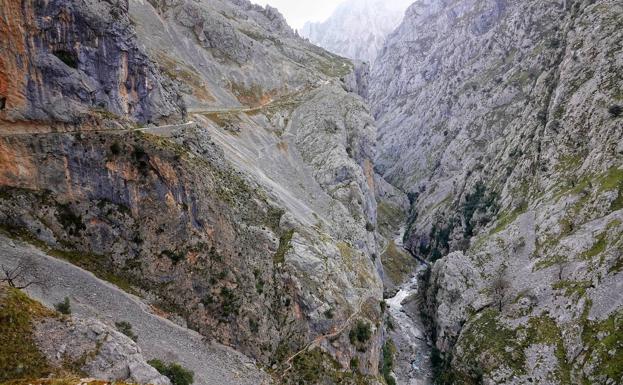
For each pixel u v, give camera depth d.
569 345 86.44
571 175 124.19
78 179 58.50
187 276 64.25
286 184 114.38
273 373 67.88
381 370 92.50
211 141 84.25
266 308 72.81
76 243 57.22
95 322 42.19
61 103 59.28
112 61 66.31
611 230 96.88
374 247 129.38
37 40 56.91
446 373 100.31
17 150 54.81
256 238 78.25
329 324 78.06
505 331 98.44
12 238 51.69
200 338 62.50
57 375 35.75
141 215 62.34
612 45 135.75
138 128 69.75
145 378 40.56
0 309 36.72
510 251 120.38
